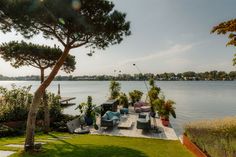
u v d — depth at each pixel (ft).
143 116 60.85
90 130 51.98
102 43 36.88
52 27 33.91
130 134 47.62
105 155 29.14
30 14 29.32
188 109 114.73
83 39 34.86
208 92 240.12
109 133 48.70
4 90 65.57
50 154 29.14
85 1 31.22
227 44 24.34
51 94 71.61
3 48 52.54
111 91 103.71
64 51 34.24
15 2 28.12
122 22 34.50
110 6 34.14
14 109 60.08
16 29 33.81
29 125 31.48
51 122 60.70
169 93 228.43
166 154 31.40
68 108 122.72
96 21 32.27
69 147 33.19
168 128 53.52
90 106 59.52
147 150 33.37
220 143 24.88
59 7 29.25
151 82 93.71
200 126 31.01
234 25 22.86
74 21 30.68
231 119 31.99
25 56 54.19
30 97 66.13
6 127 49.29
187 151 33.76
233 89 293.43
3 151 30.96
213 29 23.90
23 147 32.73
